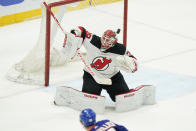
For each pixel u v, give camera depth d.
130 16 34.00
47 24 20.09
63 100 18.75
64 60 23.39
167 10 35.88
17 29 30.08
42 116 17.88
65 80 21.89
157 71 23.23
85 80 18.38
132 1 38.25
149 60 25.05
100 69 18.06
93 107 17.92
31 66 21.77
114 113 18.19
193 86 21.20
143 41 28.53
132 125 17.17
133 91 18.30
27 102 19.28
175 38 29.20
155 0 38.88
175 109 18.64
